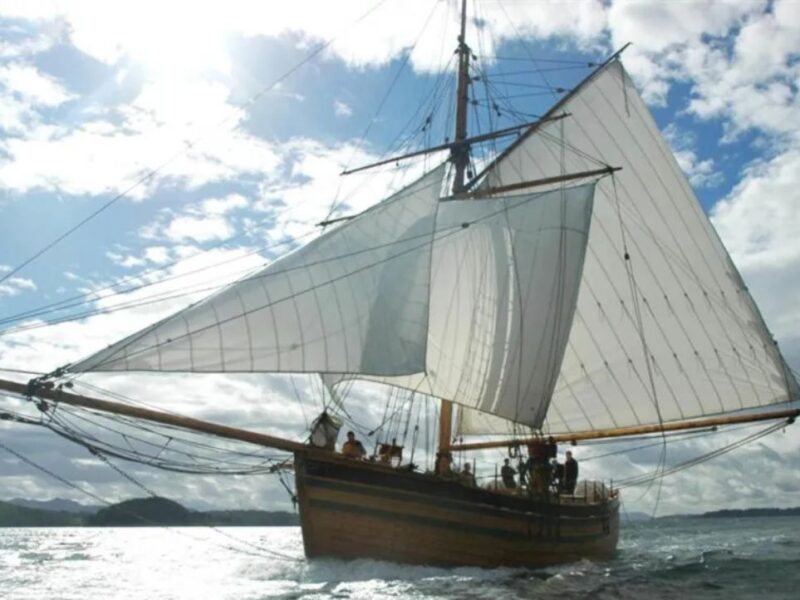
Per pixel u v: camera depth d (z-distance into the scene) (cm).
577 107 4416
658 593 2450
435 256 3594
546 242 3697
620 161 4338
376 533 2589
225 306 2511
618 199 4325
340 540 2581
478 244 3666
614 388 4088
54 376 2208
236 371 2414
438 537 2669
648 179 4244
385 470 2608
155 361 2317
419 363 2809
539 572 2877
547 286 3656
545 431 4006
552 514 3067
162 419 2353
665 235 4166
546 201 3756
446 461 3484
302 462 2573
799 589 2564
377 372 2689
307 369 2544
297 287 2667
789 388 3772
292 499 2656
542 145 4391
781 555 4109
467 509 2731
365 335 2706
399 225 3050
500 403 3503
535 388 3566
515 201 3759
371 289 2809
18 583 3109
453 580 2525
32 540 9094
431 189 3225
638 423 4084
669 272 4147
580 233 3719
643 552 4472
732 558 3838
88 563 4388
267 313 2559
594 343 4109
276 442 2522
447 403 3522
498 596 2241
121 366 2275
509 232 3697
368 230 2977
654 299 4166
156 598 2431
